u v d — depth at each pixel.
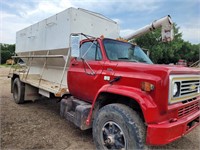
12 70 7.67
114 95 3.01
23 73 6.77
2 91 8.85
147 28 5.01
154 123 2.38
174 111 2.56
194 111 3.06
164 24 4.68
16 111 5.43
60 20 4.80
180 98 2.58
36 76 6.59
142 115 2.60
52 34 5.18
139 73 2.64
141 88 2.54
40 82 5.67
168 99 2.38
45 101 6.95
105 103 3.17
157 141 2.31
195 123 3.03
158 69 2.46
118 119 2.61
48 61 5.79
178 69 2.60
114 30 5.49
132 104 2.74
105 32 5.22
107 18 5.42
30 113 5.27
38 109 5.76
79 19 4.55
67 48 4.49
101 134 2.89
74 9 4.46
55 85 5.22
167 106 2.37
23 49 7.34
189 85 2.81
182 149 3.25
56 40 4.96
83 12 4.64
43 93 5.26
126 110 2.60
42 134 3.77
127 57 3.60
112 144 2.69
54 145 3.31
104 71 3.17
